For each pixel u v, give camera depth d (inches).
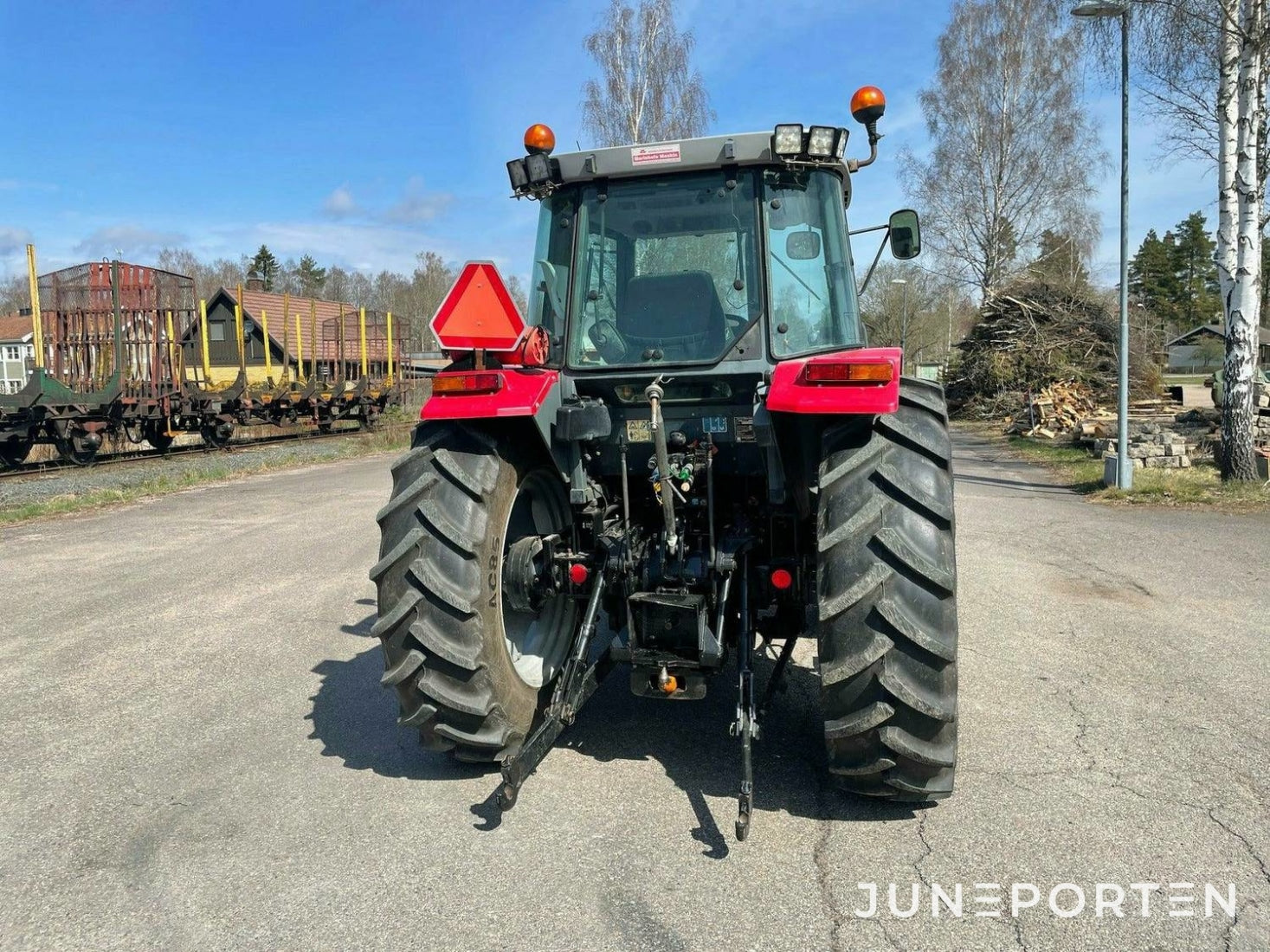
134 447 710.5
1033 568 280.2
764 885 105.9
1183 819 120.6
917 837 116.5
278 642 210.7
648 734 150.8
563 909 101.7
